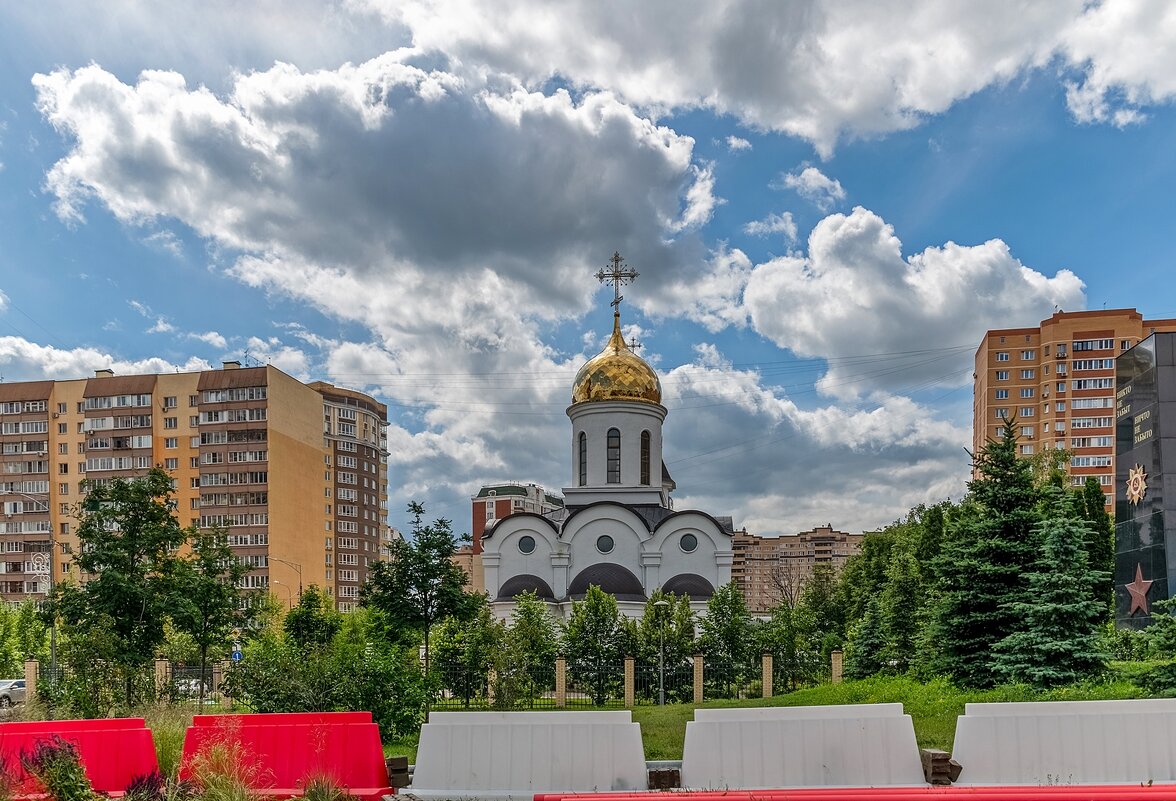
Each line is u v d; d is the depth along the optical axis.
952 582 18.75
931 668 19.56
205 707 17.86
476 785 9.65
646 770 9.72
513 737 9.79
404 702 16.23
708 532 40.25
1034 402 81.94
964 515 19.69
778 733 9.68
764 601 148.25
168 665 25.25
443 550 22.70
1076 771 9.54
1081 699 14.84
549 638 29.34
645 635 29.31
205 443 65.81
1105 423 77.94
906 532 40.75
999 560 18.30
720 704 22.50
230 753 9.30
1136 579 32.66
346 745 9.88
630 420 43.62
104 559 21.03
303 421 71.31
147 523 22.03
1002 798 8.22
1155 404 31.50
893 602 28.23
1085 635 16.75
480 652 24.11
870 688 21.41
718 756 9.60
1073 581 16.80
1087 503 38.94
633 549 40.44
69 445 68.19
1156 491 31.28
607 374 43.91
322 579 73.88
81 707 17.12
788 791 8.58
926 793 8.41
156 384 67.56
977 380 89.38
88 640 18.48
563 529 40.84
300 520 69.81
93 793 8.92
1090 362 79.00
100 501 21.88
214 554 24.48
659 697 27.25
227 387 65.88
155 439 67.00
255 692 16.09
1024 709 9.76
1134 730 9.66
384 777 9.94
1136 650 21.75
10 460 68.12
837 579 58.69
